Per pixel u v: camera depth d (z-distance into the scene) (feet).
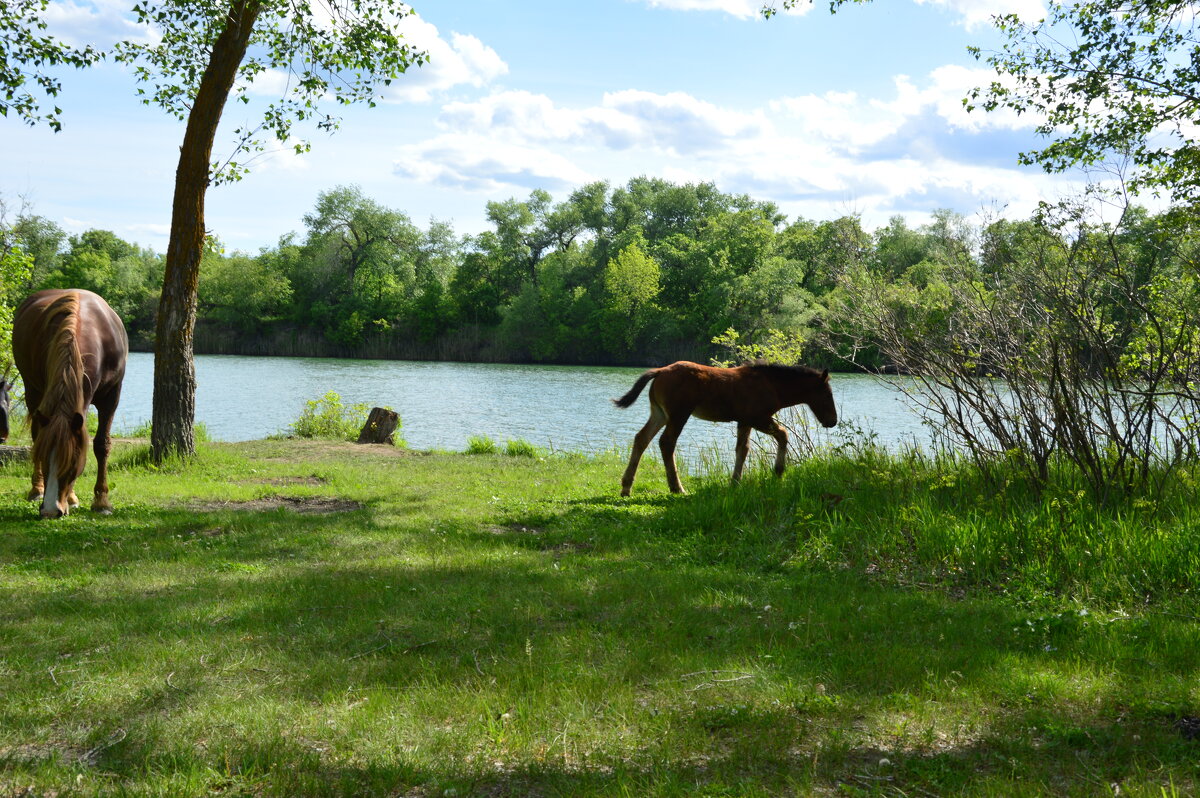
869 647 16.10
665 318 251.80
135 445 49.93
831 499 29.55
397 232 316.60
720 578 22.22
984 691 13.74
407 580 21.04
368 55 44.65
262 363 242.99
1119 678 14.29
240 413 113.70
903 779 10.81
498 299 308.40
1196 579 19.97
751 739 11.89
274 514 30.73
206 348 300.20
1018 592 20.83
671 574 22.44
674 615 18.39
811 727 12.41
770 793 10.42
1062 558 22.09
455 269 334.44
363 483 40.06
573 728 12.30
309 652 15.61
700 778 10.84
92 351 28.76
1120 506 25.05
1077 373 27.25
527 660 15.08
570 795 10.32
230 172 43.68
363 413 73.26
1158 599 19.75
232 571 22.11
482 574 21.86
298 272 310.24
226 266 303.68
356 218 309.42
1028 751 11.47
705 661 15.17
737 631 17.22
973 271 31.17
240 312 301.63
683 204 314.76
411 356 292.61
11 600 18.86
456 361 282.77
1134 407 27.09
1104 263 27.61
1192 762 10.86
